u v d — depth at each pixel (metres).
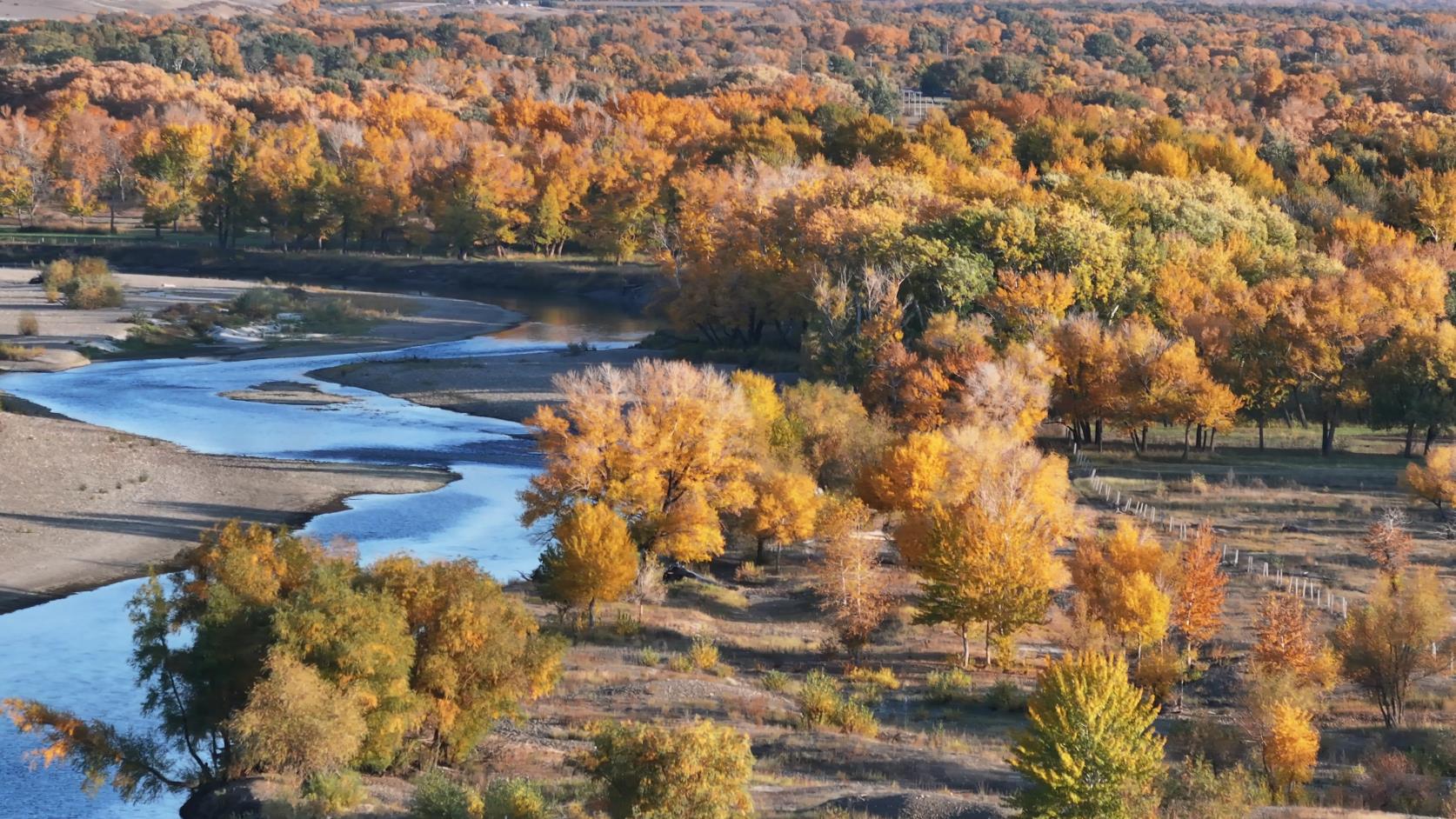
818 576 65.00
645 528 64.31
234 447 86.31
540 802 31.73
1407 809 35.75
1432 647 47.62
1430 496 76.25
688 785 29.86
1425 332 94.75
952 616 53.66
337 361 121.50
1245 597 61.41
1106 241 110.56
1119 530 55.12
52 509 68.62
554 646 40.94
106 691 45.25
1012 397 86.25
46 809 36.72
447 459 85.94
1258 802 35.06
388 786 36.34
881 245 110.81
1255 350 98.25
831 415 80.12
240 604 37.75
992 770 39.06
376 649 36.75
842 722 44.09
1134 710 31.98
